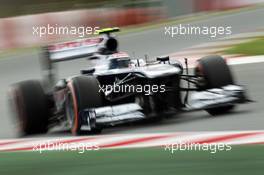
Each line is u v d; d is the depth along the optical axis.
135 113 25.64
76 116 25.86
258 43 52.44
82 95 25.67
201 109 26.45
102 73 27.31
